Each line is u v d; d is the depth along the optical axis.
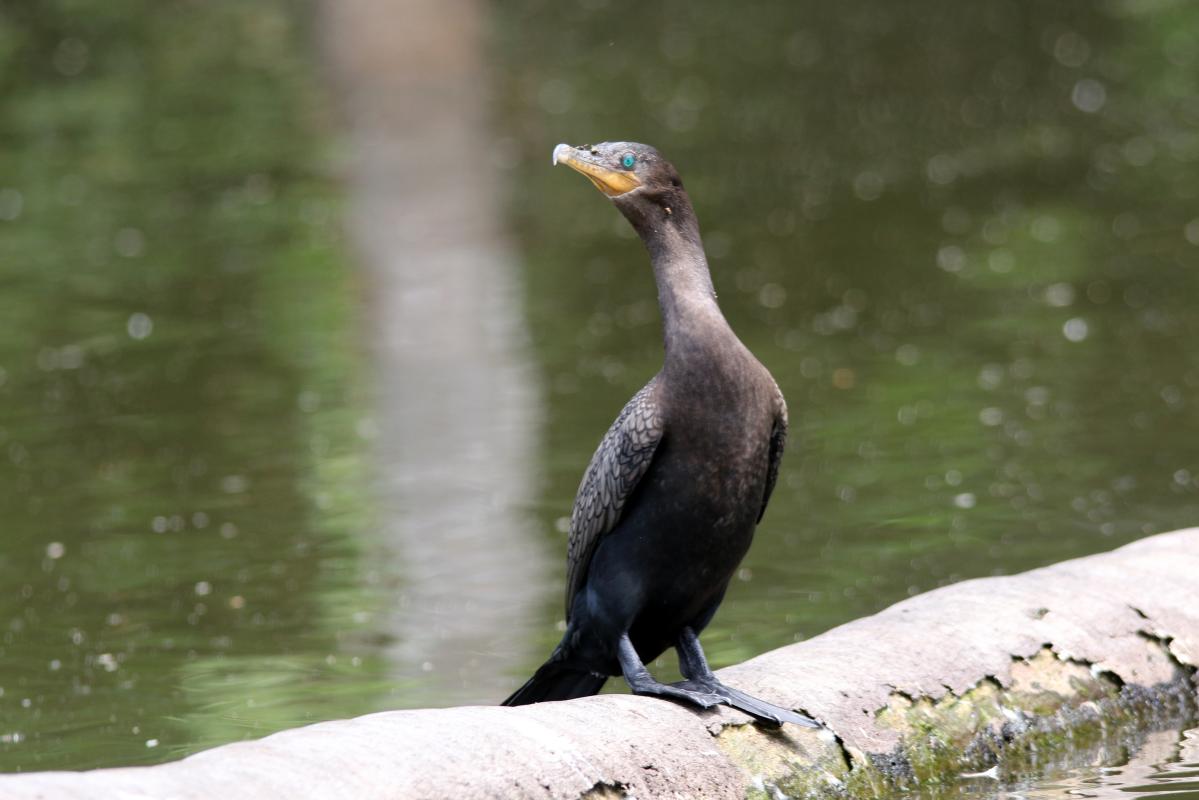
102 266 20.55
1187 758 7.19
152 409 15.05
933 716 7.02
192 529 11.88
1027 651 7.42
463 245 20.94
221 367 16.33
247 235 21.83
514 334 17.02
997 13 33.09
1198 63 29.03
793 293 18.12
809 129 26.41
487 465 12.89
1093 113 26.62
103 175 25.34
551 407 14.44
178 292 19.27
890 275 18.67
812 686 6.86
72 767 7.99
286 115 28.28
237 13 34.12
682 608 6.77
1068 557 10.41
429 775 5.60
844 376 15.02
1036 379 14.59
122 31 33.34
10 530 11.98
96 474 13.28
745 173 23.98
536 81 29.77
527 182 24.14
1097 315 16.56
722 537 6.58
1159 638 7.72
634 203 6.76
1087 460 12.39
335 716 8.55
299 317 18.05
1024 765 7.10
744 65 30.42
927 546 10.80
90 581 10.90
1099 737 7.32
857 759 6.68
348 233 21.70
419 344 16.69
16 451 13.93
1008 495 11.73
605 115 27.52
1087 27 32.03
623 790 5.97
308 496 12.47
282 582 10.72
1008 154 24.50
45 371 16.38
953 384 14.62
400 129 26.94
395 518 11.84
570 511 11.87
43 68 31.47
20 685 9.15
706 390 6.46
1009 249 19.50
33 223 22.75
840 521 11.40
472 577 10.61
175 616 10.23
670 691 6.47
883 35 32.03
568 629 7.00
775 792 6.36
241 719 8.56
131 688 9.07
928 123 26.44
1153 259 18.66
